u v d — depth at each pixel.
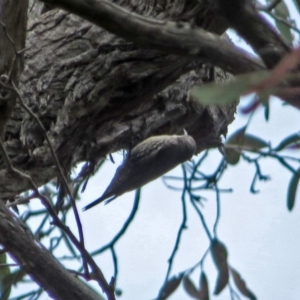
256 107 2.14
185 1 6.12
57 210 6.91
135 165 7.00
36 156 6.75
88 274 4.67
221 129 7.86
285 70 2.11
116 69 6.51
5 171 6.84
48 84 6.72
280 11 4.98
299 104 2.51
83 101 6.60
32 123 6.71
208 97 2.16
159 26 3.86
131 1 6.49
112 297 4.67
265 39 3.07
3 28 4.78
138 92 6.62
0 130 5.09
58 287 4.56
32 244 4.50
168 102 7.19
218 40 3.71
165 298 6.97
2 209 4.47
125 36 3.97
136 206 6.64
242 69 3.59
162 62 6.39
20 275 6.47
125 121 7.11
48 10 7.50
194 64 6.49
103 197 6.99
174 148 7.00
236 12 3.08
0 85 4.70
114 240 6.40
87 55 6.62
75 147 6.89
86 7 3.93
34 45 6.89
